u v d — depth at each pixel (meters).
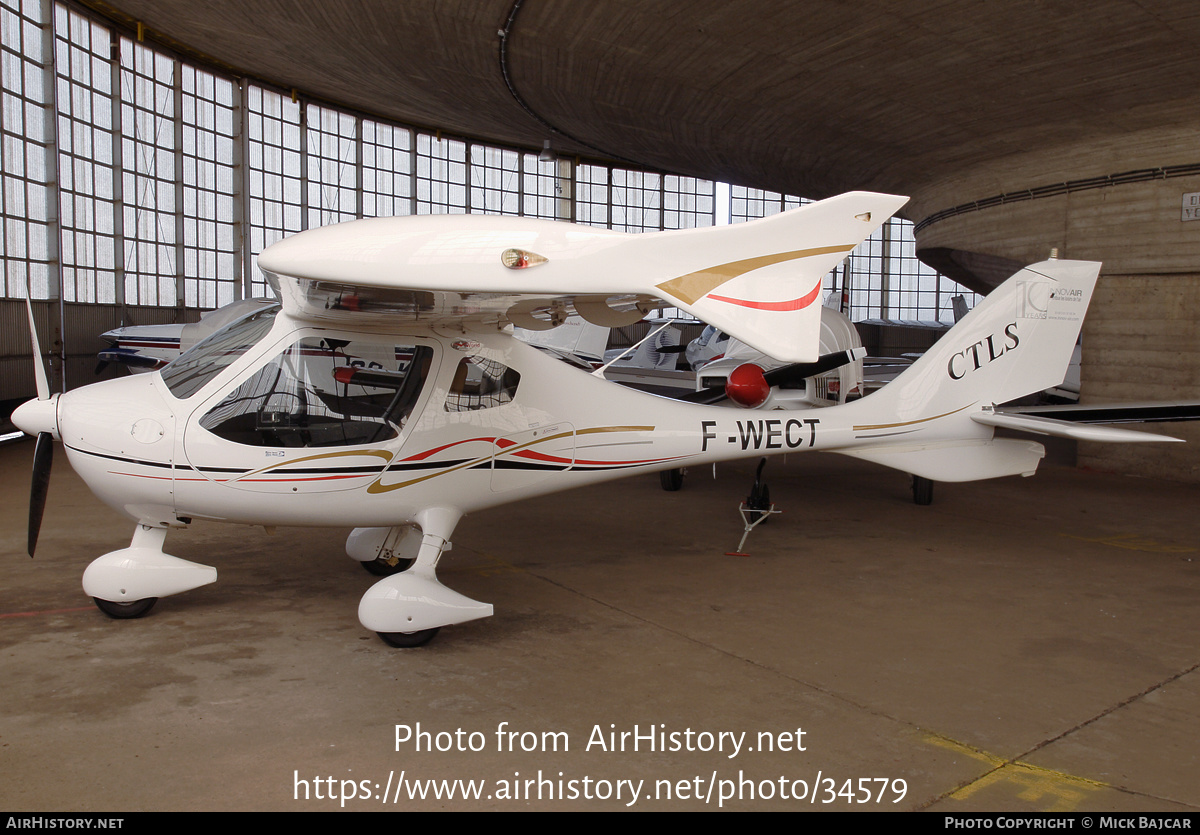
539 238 2.97
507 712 3.11
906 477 9.10
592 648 3.82
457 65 12.35
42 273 12.98
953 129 9.76
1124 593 4.84
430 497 4.05
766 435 4.93
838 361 6.80
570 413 4.39
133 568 3.94
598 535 6.17
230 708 3.08
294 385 3.82
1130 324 9.00
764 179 16.66
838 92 9.45
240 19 12.91
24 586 4.55
